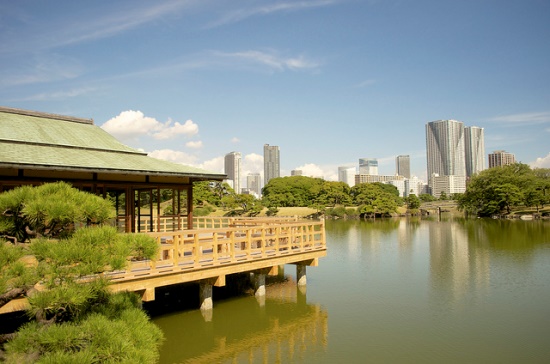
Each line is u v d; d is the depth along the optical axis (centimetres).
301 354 1198
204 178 1694
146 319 738
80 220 657
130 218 1524
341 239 4022
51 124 1722
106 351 572
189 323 1405
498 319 1506
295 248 1809
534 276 2214
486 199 7062
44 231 703
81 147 1546
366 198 8456
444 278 2188
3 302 637
